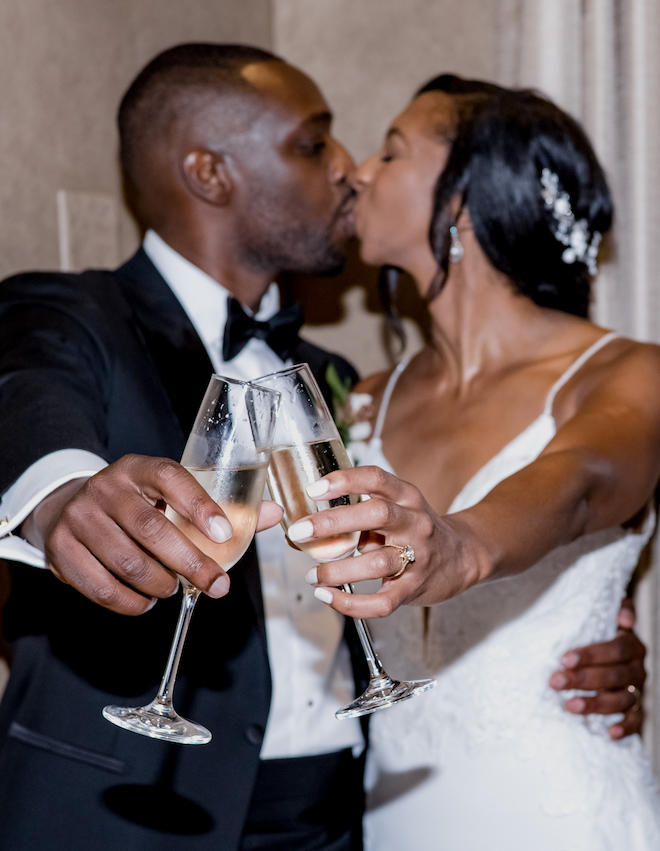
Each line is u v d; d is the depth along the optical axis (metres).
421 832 1.73
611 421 1.50
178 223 2.04
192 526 0.97
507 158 1.80
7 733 1.62
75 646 1.60
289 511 1.05
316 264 2.14
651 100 2.33
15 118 2.03
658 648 2.30
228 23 2.73
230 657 1.57
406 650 1.79
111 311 1.71
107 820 1.51
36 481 1.20
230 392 1.02
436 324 1.99
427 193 1.88
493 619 1.71
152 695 1.56
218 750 1.54
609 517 1.41
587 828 1.60
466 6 2.74
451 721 1.72
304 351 2.16
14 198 2.02
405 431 1.99
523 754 1.65
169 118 2.02
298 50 2.87
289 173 2.03
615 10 2.40
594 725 1.71
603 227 1.91
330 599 0.96
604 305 2.39
